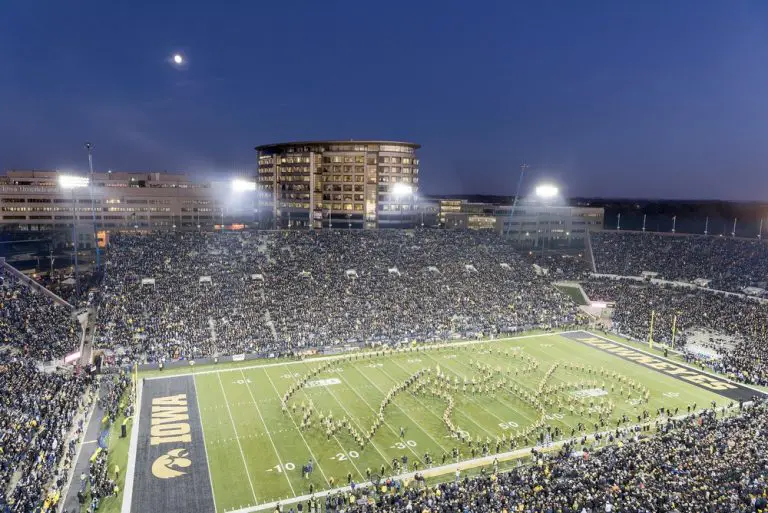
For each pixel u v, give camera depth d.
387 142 162.62
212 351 74.69
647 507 34.62
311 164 169.50
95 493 40.25
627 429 54.56
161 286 88.94
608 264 130.50
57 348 68.06
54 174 171.38
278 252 107.44
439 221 184.00
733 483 37.66
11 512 36.25
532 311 99.75
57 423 50.38
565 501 36.16
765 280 109.81
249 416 56.53
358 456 48.88
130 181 193.88
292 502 41.56
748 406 61.06
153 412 56.91
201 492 42.59
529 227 152.75
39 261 131.25
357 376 69.12
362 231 123.50
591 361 77.38
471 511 35.78
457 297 100.19
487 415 58.19
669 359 79.00
